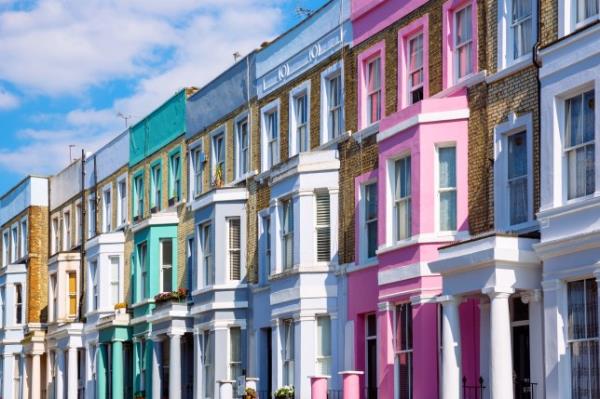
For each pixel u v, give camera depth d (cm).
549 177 3034
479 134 3509
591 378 2895
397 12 3978
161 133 5812
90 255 6406
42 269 7425
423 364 3541
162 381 5534
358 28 4200
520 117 3338
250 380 4469
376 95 4119
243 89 5000
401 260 3688
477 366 3356
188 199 5494
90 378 6312
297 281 4312
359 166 4144
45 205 7481
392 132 3759
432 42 3781
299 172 4341
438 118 3597
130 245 6097
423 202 3594
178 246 5566
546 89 3069
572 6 3127
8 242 7944
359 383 4000
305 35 4544
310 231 4312
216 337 4944
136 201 6097
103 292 6231
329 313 4238
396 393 3722
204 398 5050
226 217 4972
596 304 2898
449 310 3219
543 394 3080
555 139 3030
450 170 3591
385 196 3791
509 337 3041
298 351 4278
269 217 4756
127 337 5906
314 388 4000
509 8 3444
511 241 3073
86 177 6781
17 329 7506
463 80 3584
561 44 3027
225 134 5150
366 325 4088
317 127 4444
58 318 6750
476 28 3572
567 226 2962
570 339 2961
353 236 4156
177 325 5297
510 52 3431
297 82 4591
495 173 3412
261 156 4831
